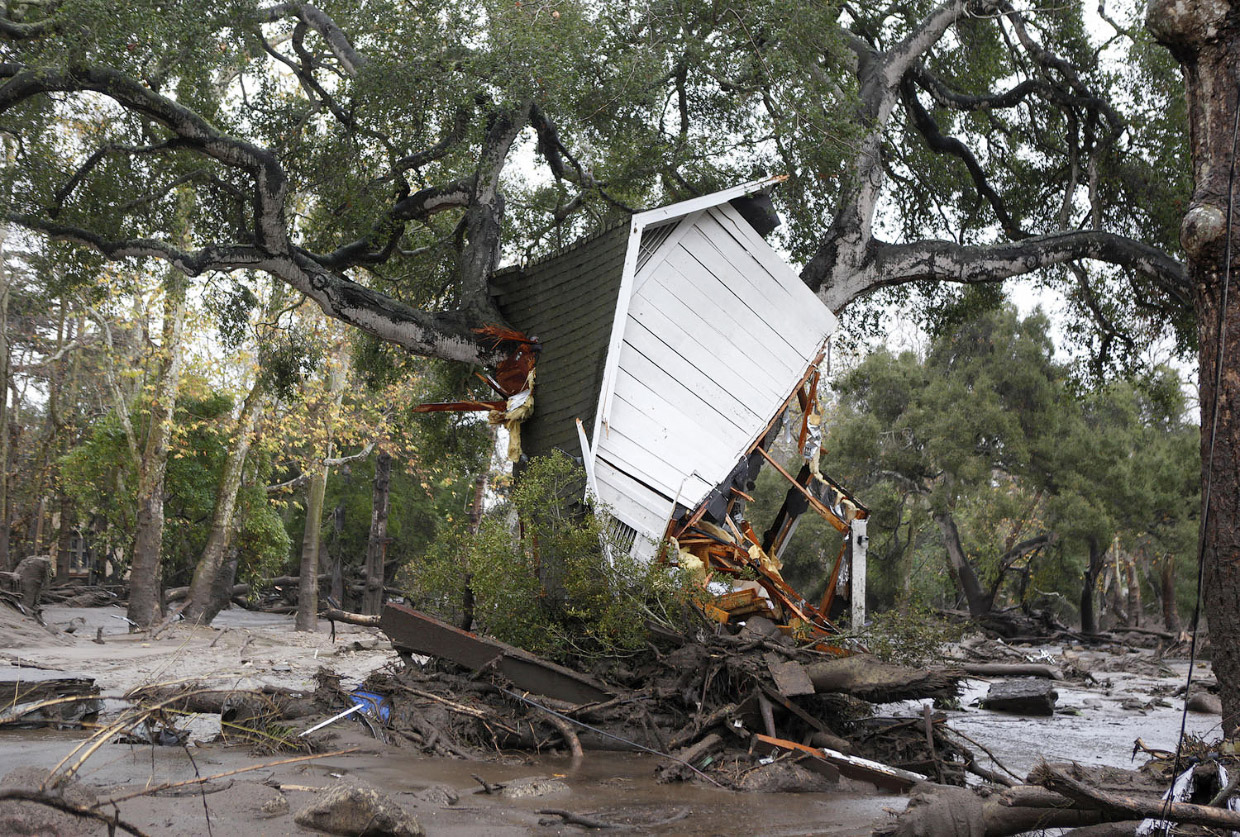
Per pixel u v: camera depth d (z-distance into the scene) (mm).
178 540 29500
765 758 7027
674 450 10688
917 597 8555
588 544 8914
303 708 7980
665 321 10922
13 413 38875
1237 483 6012
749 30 13766
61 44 12109
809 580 43281
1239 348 6039
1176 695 15367
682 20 14016
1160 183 18578
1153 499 36812
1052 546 42281
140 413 27078
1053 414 38031
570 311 11680
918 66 18344
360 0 13945
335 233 18250
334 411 25438
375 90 13531
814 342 11789
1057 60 18219
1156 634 33812
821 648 8492
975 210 20719
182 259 14352
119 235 14398
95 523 40719
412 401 25188
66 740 6855
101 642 17828
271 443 26250
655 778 6570
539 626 8797
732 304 11297
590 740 7680
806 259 19359
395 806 4609
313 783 5730
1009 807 4387
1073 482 37031
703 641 8227
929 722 7293
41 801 3223
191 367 26500
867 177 16234
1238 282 6078
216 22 13359
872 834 4781
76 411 40000
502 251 20484
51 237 14250
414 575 9891
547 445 11398
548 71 12773
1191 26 6344
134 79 13000
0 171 14141
